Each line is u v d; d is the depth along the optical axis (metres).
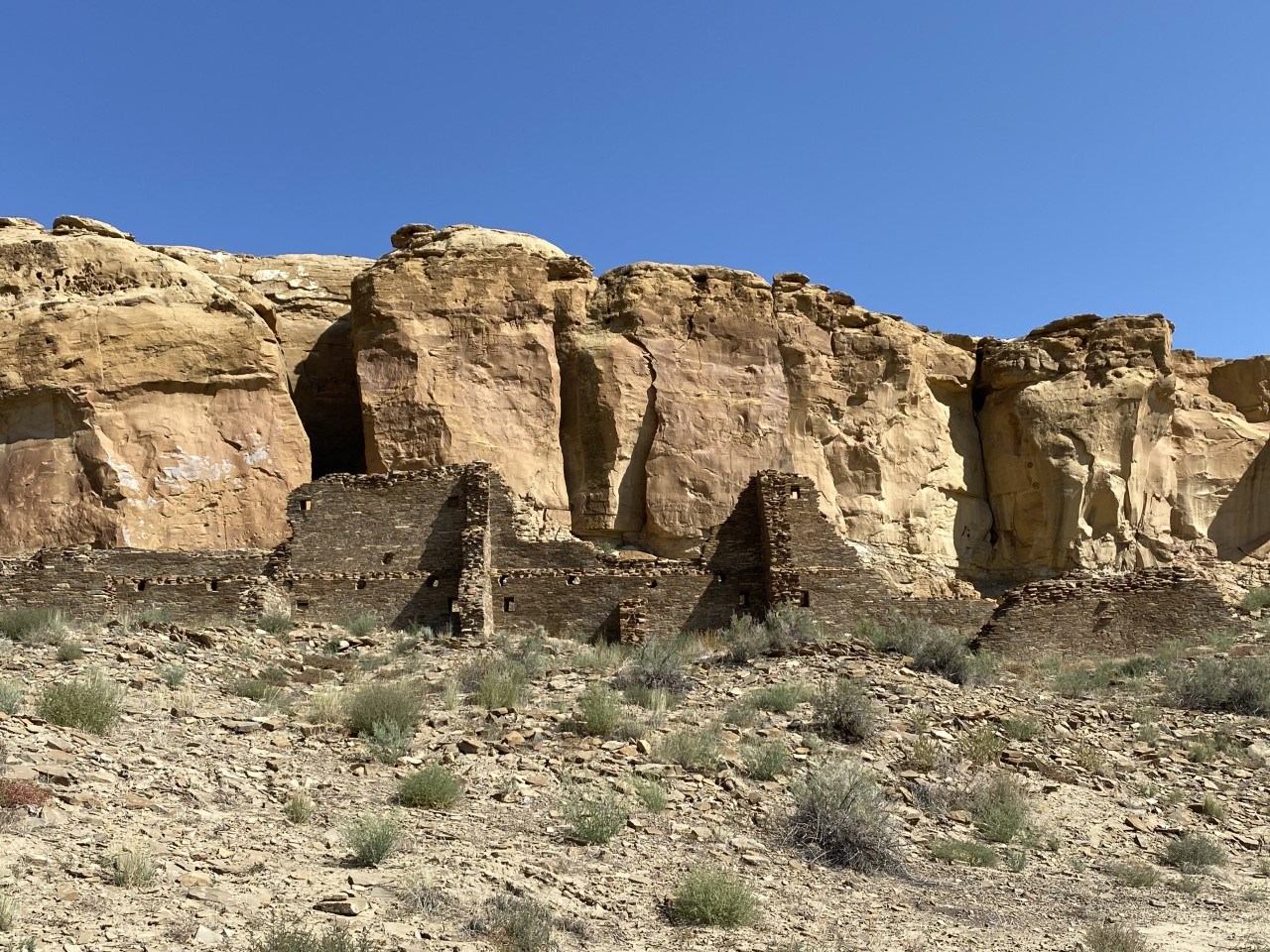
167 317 39.62
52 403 38.34
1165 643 27.66
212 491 38.38
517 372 41.66
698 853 13.55
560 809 14.30
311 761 15.49
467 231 45.12
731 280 45.09
